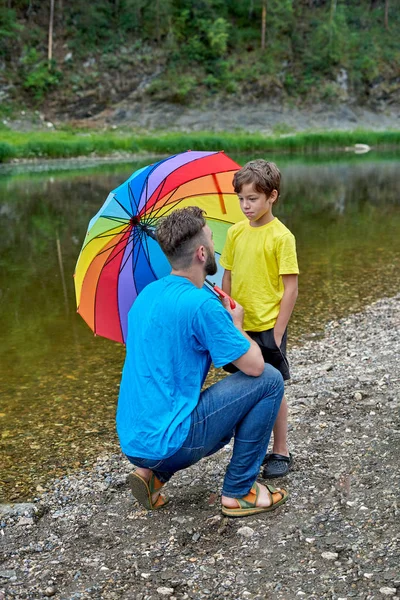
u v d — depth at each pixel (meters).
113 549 2.82
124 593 2.50
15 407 4.81
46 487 3.58
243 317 3.05
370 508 2.96
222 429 2.79
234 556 2.69
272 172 2.95
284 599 2.39
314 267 9.38
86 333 6.66
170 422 2.68
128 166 27.06
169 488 3.33
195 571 2.61
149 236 3.29
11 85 40.19
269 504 2.99
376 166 27.36
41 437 4.29
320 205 16.16
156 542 2.85
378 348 5.84
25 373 5.54
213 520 2.98
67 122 40.91
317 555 2.64
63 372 5.56
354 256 10.07
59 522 3.13
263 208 2.99
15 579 2.64
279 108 45.34
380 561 2.57
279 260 3.02
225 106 43.84
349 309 7.28
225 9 47.50
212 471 3.49
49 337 6.53
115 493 3.42
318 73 47.12
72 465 3.86
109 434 4.32
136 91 42.81
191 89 43.47
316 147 38.31
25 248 11.03
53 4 41.75
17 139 33.00
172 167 3.17
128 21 43.94
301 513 2.97
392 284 8.33
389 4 54.47
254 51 46.53
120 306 3.41
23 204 16.23
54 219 14.00
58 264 9.84
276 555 2.67
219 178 3.35
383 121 48.16
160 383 2.69
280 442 3.35
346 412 4.17
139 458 2.78
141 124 42.06
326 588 2.44
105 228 3.14
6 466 3.87
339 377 4.93
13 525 3.12
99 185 20.25
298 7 49.62
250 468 2.93
